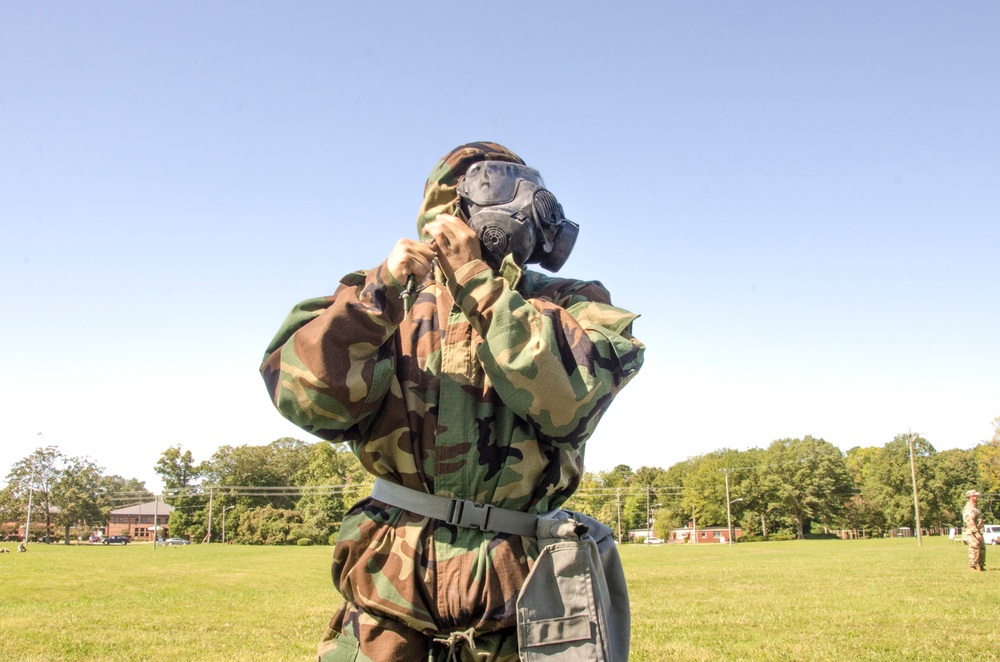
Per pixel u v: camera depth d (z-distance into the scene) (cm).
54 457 9581
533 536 156
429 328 164
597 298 182
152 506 10844
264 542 8025
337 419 149
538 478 157
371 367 150
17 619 935
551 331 147
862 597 1111
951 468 8556
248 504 9012
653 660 615
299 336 151
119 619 938
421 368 159
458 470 153
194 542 8931
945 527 8481
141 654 661
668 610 982
